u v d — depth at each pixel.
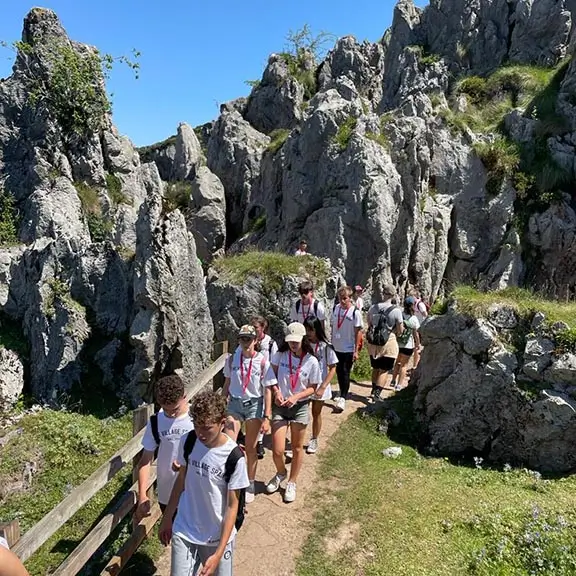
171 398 5.00
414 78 27.80
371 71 30.53
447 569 5.91
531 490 7.49
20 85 21.08
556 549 6.04
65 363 12.90
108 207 21.11
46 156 20.39
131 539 5.86
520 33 25.56
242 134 27.17
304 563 6.00
